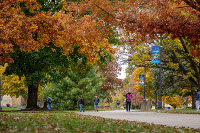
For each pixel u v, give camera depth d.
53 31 16.31
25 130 7.40
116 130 8.30
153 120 14.55
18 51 25.36
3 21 14.93
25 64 27.81
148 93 53.59
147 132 8.25
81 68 33.84
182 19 11.67
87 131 7.75
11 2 15.32
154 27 11.96
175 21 11.66
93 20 14.59
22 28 15.52
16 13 15.45
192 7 12.07
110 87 55.03
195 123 12.79
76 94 45.09
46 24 16.25
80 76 46.50
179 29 11.66
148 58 30.41
